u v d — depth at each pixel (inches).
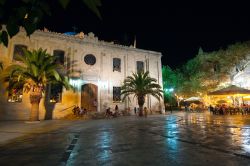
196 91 1806.1
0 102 970.7
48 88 1094.4
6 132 565.3
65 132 560.7
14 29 66.1
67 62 1184.8
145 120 922.7
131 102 1353.3
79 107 1165.1
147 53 1489.9
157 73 1502.2
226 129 537.6
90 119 1048.2
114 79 1326.3
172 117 1072.2
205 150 306.5
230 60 1684.3
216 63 1788.9
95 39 1294.3
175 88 2060.8
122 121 892.6
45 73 879.7
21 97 1021.2
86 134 517.0
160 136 457.1
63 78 941.2
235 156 267.9
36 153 314.0
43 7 67.6
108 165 242.8
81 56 1232.2
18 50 1056.2
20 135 510.6
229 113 1134.4
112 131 566.6
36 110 894.4
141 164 243.3
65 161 263.7
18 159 278.7
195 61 1923.0
